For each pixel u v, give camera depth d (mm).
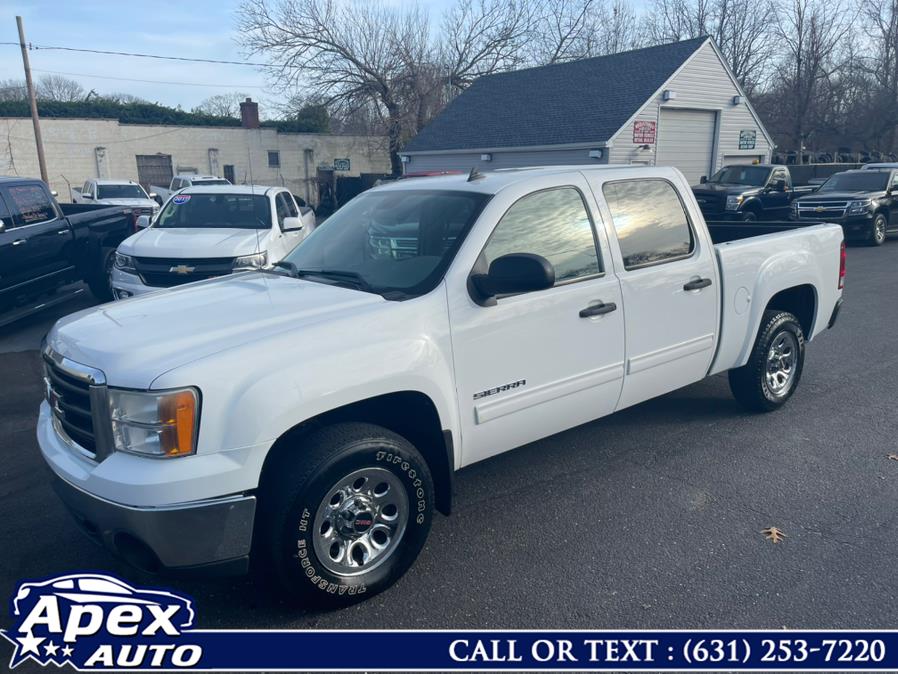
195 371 2863
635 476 4602
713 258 4855
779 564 3580
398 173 34906
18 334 9070
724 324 4988
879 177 17594
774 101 40312
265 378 2951
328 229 4535
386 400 3400
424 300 3482
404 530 3393
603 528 3965
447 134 29359
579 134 24156
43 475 4797
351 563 3270
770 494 4332
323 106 34062
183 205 9703
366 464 3199
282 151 41562
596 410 4332
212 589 3492
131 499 2801
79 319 3572
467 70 35938
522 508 4211
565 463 4816
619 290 4246
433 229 3848
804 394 6168
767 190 19250
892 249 16375
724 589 3389
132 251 8391
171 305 3635
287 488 3033
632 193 4484
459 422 3629
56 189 35750
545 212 4012
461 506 4250
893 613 3205
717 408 5812
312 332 3160
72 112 36531
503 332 3729
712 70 25656
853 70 38719
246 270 4551
